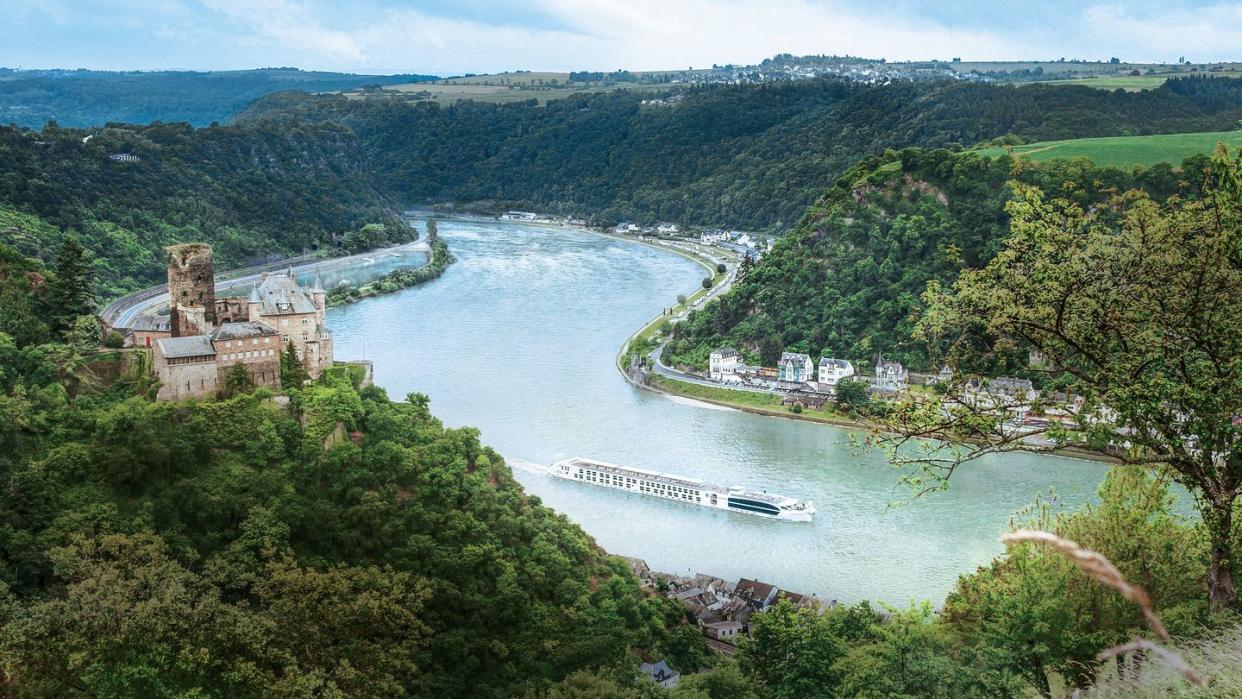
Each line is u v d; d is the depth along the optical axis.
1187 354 51.78
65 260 160.12
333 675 91.12
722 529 191.75
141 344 163.25
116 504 118.00
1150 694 42.12
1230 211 49.88
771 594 161.50
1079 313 53.28
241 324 152.62
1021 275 54.41
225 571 110.31
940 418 55.59
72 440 127.44
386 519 133.75
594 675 112.75
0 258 161.62
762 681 109.81
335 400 149.75
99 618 83.81
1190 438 52.28
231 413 138.12
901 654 74.38
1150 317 51.53
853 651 88.12
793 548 181.88
